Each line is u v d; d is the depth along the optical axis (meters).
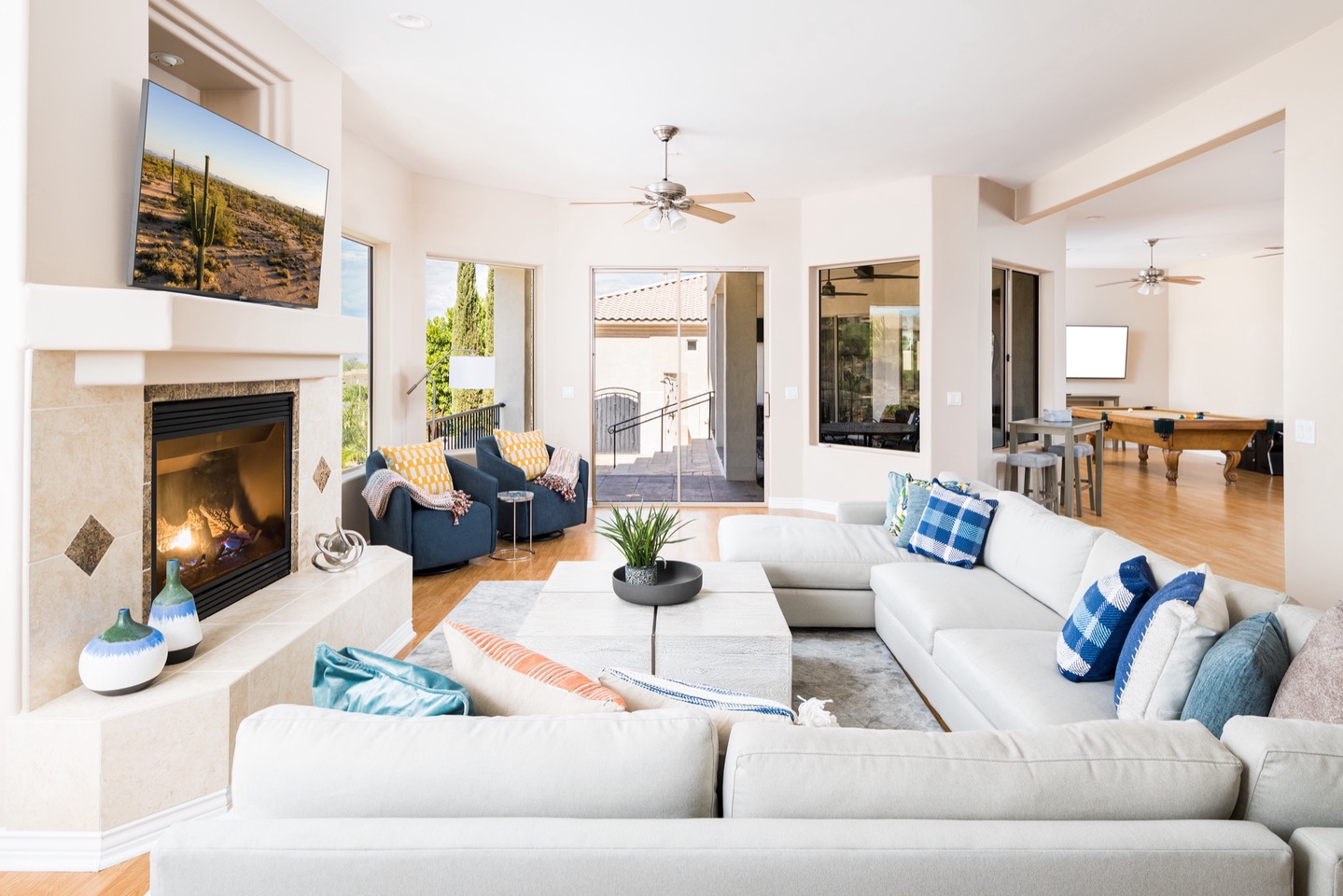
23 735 1.94
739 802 1.12
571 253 6.75
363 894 1.03
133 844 2.01
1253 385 9.90
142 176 2.22
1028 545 3.10
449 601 4.24
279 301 3.02
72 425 2.11
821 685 3.08
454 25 3.37
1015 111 4.49
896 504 4.02
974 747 1.18
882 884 1.04
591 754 1.13
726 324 7.09
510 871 1.03
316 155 3.59
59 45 2.07
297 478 3.36
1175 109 4.45
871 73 3.91
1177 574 2.18
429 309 6.15
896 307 6.45
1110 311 11.48
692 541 5.64
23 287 1.95
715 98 4.27
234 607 2.84
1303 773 1.15
